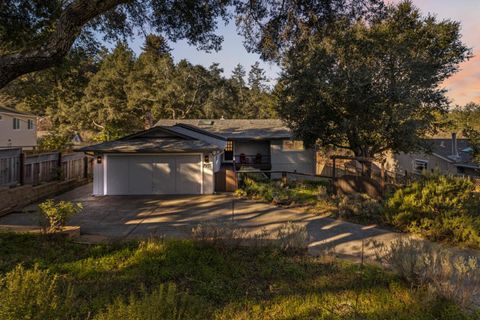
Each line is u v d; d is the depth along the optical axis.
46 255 5.71
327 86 15.60
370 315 3.75
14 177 11.25
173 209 11.25
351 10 8.27
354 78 15.15
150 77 43.31
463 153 22.19
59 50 6.08
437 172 9.77
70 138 41.78
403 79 15.73
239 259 5.72
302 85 16.33
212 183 14.84
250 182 15.28
